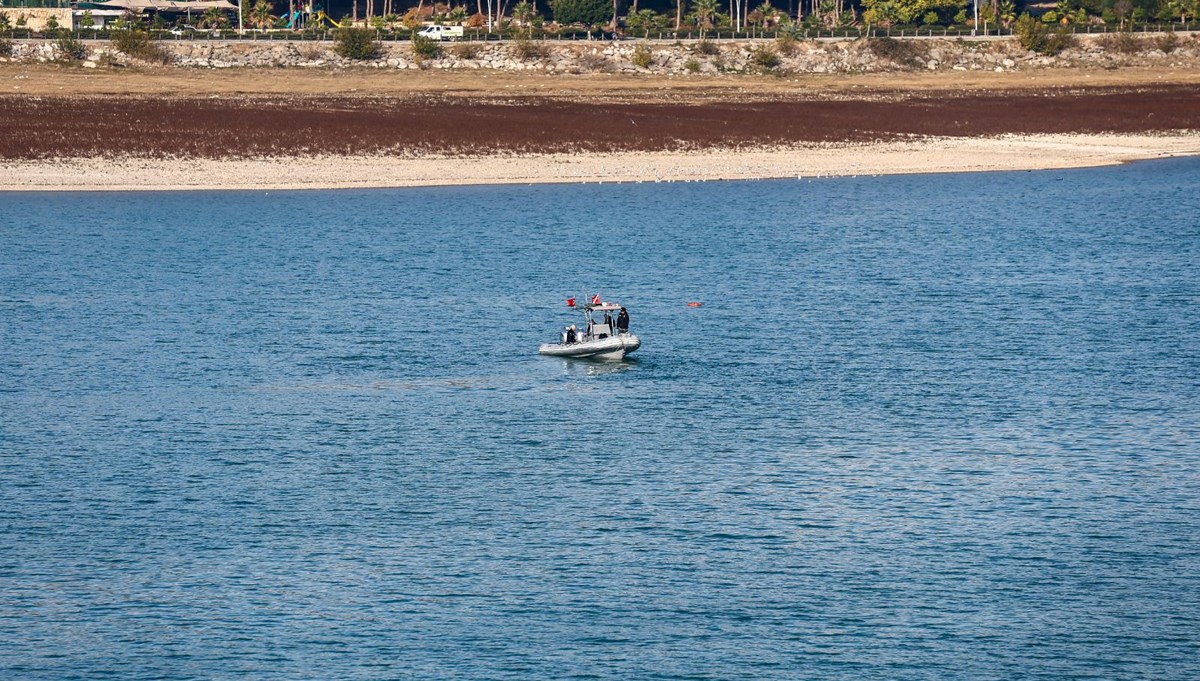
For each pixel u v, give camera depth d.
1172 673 79.75
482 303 172.62
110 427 120.06
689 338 153.38
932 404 127.00
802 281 187.12
